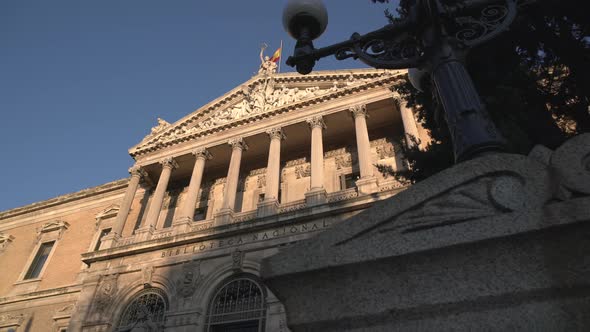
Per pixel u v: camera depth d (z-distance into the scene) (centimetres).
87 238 3369
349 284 251
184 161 3180
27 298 3105
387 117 2792
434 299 232
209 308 2108
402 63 401
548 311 210
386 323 236
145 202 3297
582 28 820
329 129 2884
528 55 916
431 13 383
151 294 2316
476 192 254
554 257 220
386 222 264
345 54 440
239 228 2295
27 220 3816
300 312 252
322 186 2375
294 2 496
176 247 2425
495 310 220
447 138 1001
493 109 823
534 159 253
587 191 226
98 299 2373
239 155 2873
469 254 235
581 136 246
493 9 390
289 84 3170
